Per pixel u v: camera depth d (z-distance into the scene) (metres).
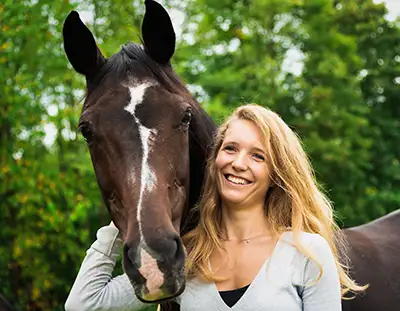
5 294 7.51
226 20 10.80
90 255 2.18
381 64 14.40
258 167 2.10
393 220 3.58
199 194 2.48
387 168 12.98
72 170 6.93
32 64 6.40
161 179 1.97
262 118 2.12
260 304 1.93
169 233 1.83
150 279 1.77
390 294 3.10
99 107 2.10
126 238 1.87
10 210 7.04
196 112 2.38
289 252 2.01
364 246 3.28
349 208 10.62
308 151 10.09
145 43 2.30
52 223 6.58
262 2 10.45
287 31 10.90
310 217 2.12
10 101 6.28
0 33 6.20
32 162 6.56
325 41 10.95
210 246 2.11
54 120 6.58
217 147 2.22
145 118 2.05
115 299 2.11
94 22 7.60
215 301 2.00
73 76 6.62
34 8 6.35
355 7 13.21
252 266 2.03
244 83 10.50
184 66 9.77
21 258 7.09
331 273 1.99
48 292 7.88
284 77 10.86
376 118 13.73
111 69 2.22
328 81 10.87
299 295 2.01
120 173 2.00
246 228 2.12
